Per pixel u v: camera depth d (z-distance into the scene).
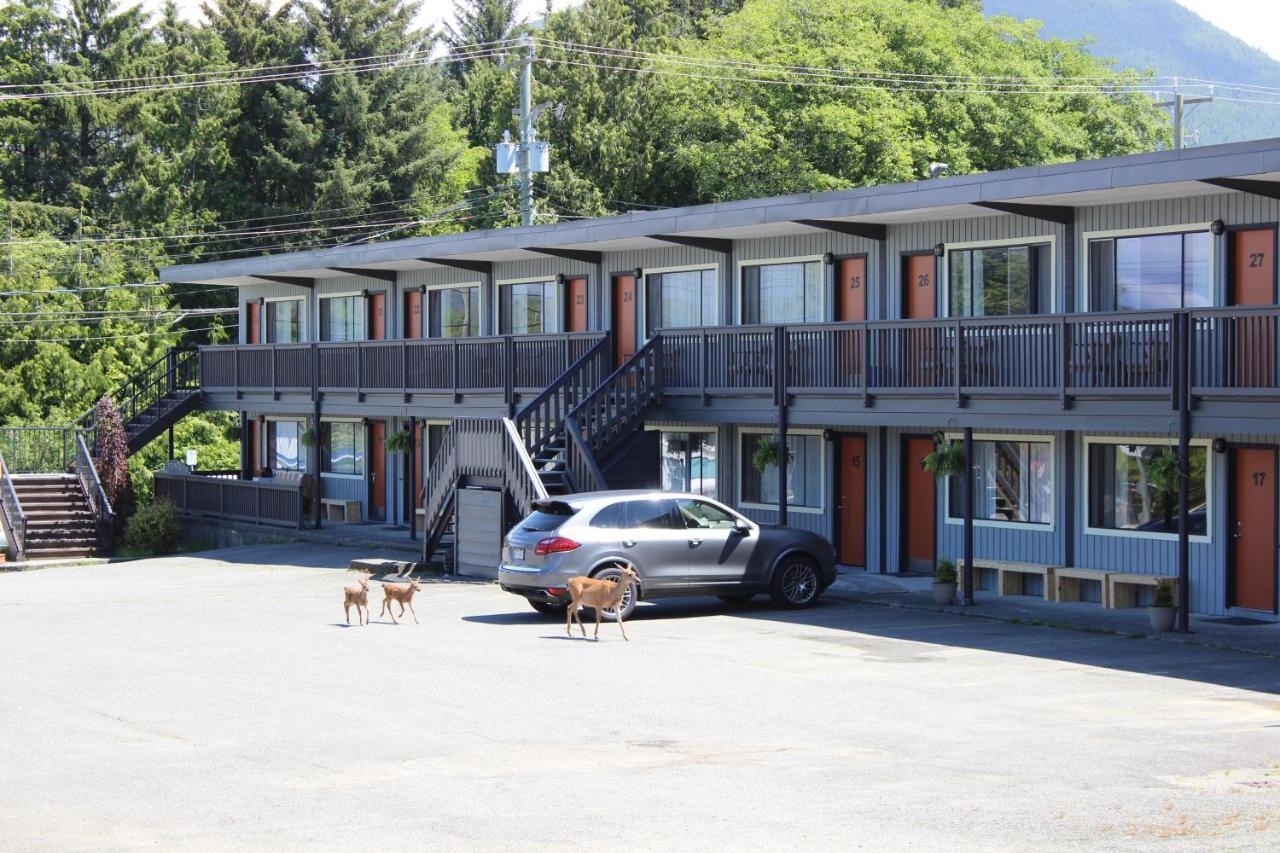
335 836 10.04
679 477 32.31
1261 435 22.12
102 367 63.44
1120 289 24.02
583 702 15.34
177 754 12.89
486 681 16.67
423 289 39.44
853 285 28.52
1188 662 18.23
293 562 33.03
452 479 29.59
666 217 29.23
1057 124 60.59
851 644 19.62
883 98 54.50
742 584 22.78
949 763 12.32
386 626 21.75
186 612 24.30
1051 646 19.53
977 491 26.59
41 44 72.06
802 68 55.06
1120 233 23.94
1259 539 22.27
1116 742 13.23
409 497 39.31
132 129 70.38
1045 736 13.54
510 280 36.47
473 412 33.47
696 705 15.16
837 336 25.86
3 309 62.50
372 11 72.88
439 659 18.36
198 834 10.13
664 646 19.38
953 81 58.12
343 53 72.69
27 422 60.28
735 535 22.72
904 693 15.91
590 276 34.34
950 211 25.23
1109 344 21.70
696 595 22.42
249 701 15.55
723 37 62.81
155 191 68.25
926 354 24.39
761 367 27.38
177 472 44.19
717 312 31.16
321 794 11.32
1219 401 20.34
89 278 64.81
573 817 10.50
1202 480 23.00
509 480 27.77
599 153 64.56
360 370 37.12
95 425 42.75
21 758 12.77
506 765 12.34
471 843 9.82
